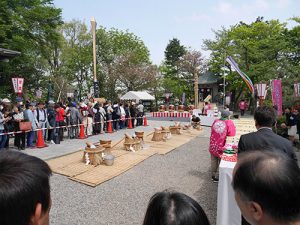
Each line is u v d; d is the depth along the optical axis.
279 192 0.96
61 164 7.42
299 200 0.97
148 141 11.41
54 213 4.50
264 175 1.00
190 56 40.47
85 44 38.78
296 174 1.00
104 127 14.67
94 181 6.07
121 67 36.25
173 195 1.36
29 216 0.93
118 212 4.58
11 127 9.58
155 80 36.88
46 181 1.01
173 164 7.90
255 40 27.52
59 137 10.94
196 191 5.64
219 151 5.84
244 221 2.97
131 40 41.88
